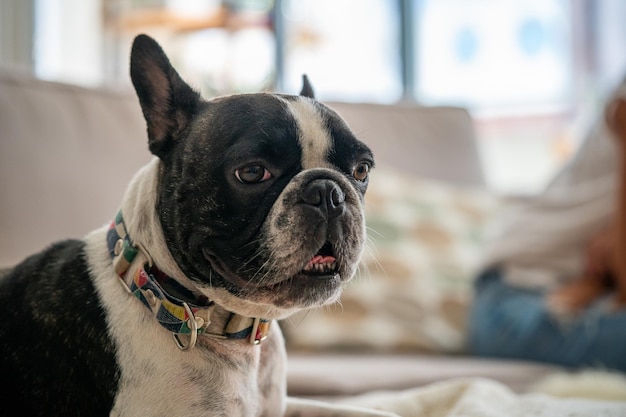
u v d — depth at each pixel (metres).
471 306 1.33
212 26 2.41
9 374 0.71
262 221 0.69
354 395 1.02
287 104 0.72
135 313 0.69
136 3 2.42
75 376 0.69
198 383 0.69
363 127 1.48
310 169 0.70
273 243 0.68
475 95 2.47
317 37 2.47
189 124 0.73
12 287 0.75
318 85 2.46
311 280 0.70
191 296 0.71
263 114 0.71
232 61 2.41
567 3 2.38
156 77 0.74
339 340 1.21
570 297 1.21
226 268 0.70
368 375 1.05
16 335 0.72
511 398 0.86
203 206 0.70
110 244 0.73
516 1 2.43
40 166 1.14
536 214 1.36
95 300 0.71
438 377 1.08
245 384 0.72
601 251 1.23
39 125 1.16
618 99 1.25
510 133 2.44
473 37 2.46
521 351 1.24
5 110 1.14
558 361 1.20
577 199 1.33
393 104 1.56
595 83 2.34
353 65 2.48
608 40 2.34
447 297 1.32
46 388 0.70
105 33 2.40
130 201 0.74
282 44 2.41
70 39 2.33
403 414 0.83
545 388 1.04
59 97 1.20
